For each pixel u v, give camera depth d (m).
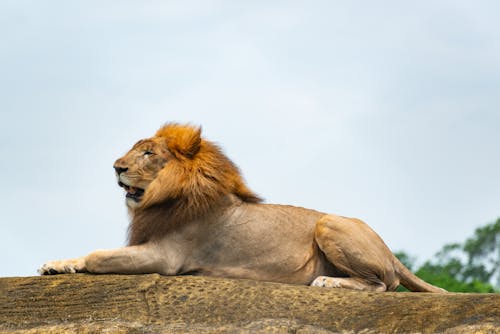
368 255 13.98
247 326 12.50
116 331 12.54
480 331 11.42
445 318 11.83
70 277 13.62
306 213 14.65
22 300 13.20
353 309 12.54
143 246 14.01
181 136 14.33
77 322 12.83
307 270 14.26
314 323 12.42
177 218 14.04
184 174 14.09
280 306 12.79
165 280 13.41
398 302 12.50
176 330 12.55
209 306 12.89
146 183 14.20
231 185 14.33
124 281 13.39
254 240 14.22
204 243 14.17
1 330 12.83
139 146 14.35
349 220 14.27
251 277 14.20
